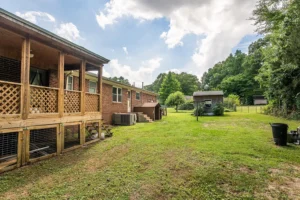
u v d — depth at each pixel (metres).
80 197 2.91
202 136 7.80
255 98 42.06
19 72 6.45
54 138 7.00
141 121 14.43
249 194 3.00
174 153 5.30
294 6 5.64
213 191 3.10
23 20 4.14
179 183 3.39
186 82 58.81
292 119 13.92
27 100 4.55
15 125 4.25
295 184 3.36
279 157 4.88
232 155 5.00
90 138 7.45
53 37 5.02
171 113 25.06
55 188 3.23
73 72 9.03
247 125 11.32
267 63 14.16
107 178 3.64
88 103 7.08
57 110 5.54
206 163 4.41
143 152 5.46
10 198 2.90
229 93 44.41
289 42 6.00
